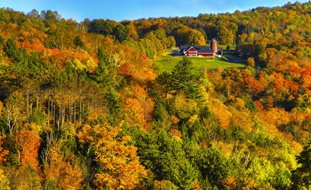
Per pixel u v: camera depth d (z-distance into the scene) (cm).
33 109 7194
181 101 8869
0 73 7894
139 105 8181
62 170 5781
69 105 7238
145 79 10588
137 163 5881
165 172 6000
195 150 6731
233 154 7369
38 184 5319
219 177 6388
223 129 8069
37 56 10256
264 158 7369
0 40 10806
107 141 6069
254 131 8969
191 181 5934
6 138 6284
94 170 5947
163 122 7988
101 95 7638
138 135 6644
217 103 10875
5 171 5416
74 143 6319
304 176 3531
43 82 7425
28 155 5959
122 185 5641
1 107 6919
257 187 6150
